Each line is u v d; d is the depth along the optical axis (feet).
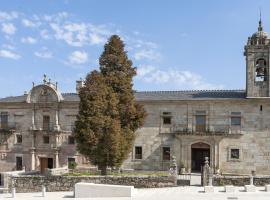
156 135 201.87
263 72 190.60
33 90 220.64
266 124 188.65
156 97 207.51
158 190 141.08
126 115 167.73
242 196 124.67
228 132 191.93
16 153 222.69
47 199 132.57
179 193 132.26
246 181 148.25
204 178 151.53
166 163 199.52
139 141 204.03
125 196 129.39
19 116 223.30
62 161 214.07
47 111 218.38
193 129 196.85
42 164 219.00
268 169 187.73
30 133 219.82
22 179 160.45
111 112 163.02
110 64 170.40
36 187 158.40
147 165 202.18
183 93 213.25
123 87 168.25
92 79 163.94
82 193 134.92
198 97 200.64
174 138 199.31
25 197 139.44
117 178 152.97
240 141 191.01
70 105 214.28
